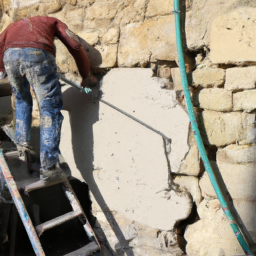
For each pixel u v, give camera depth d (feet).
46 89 9.27
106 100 10.28
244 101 8.26
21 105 10.36
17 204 8.67
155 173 9.61
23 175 10.57
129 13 9.87
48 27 9.45
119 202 10.26
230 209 8.66
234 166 8.57
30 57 9.04
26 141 10.40
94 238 9.54
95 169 10.58
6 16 13.07
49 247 11.49
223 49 8.37
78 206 9.53
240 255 8.41
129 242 10.25
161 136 9.46
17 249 11.66
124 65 10.03
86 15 10.56
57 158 9.36
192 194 9.35
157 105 9.53
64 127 11.19
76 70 10.82
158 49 9.39
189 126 9.09
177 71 9.20
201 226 9.11
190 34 8.91
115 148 10.19
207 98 8.79
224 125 8.61
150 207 9.77
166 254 9.66
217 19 8.40
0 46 9.64
